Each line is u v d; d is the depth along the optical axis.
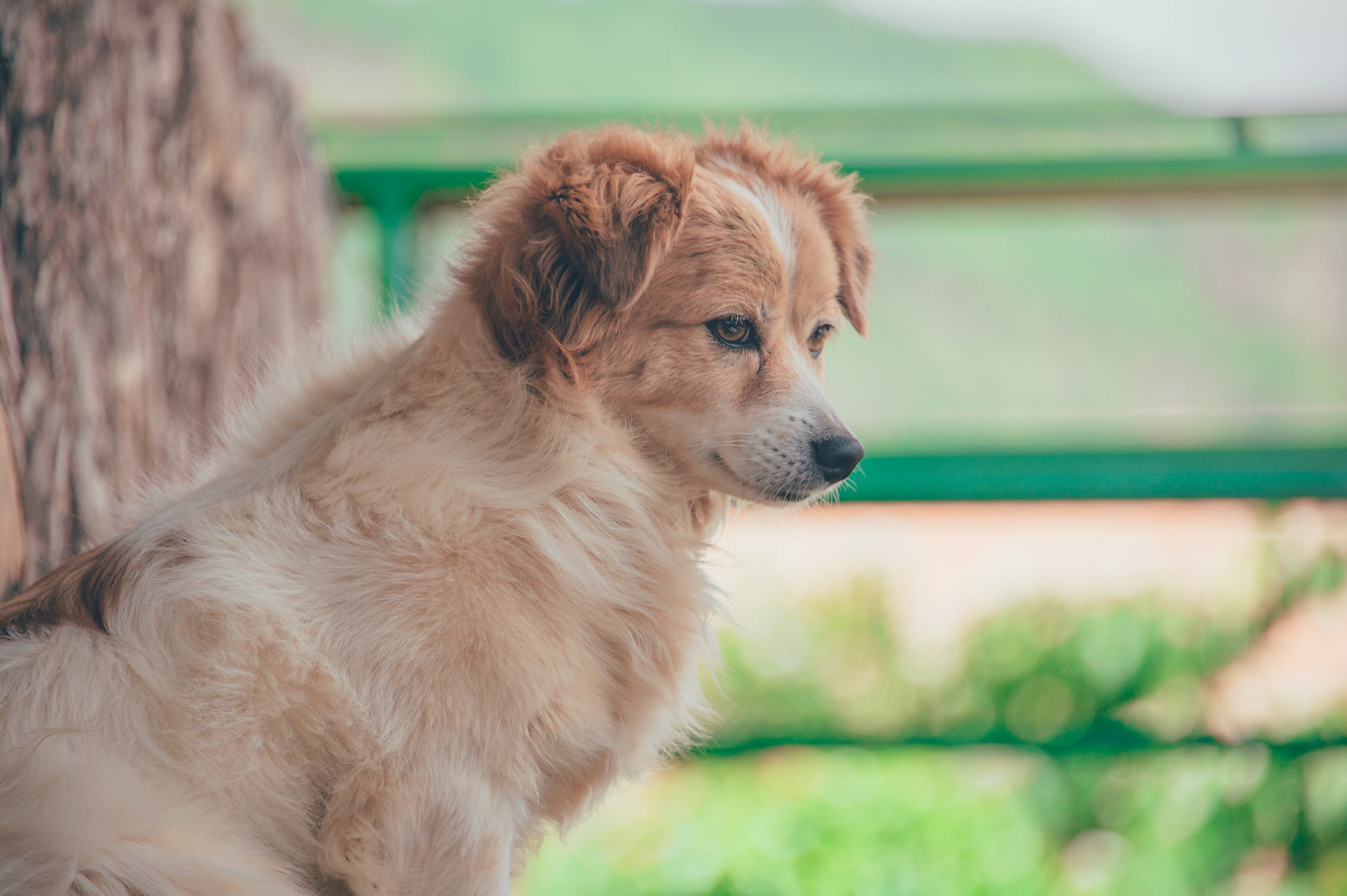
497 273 2.13
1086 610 5.33
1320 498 5.34
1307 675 5.09
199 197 3.64
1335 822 4.79
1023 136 5.22
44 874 1.57
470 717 1.83
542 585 1.96
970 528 6.27
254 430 2.38
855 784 5.05
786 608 5.53
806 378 2.35
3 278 2.51
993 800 4.90
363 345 2.40
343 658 1.82
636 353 2.18
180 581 1.86
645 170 2.16
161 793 1.71
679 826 4.80
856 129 5.27
